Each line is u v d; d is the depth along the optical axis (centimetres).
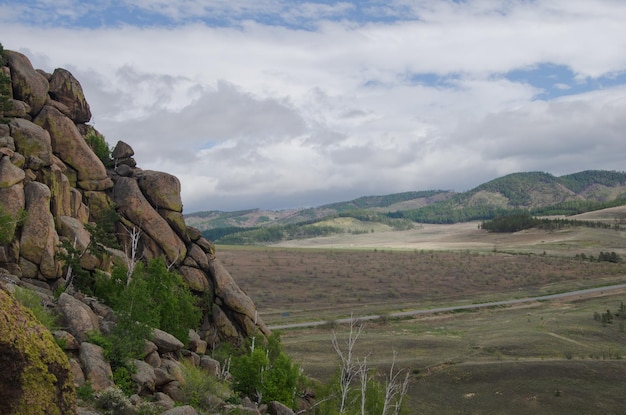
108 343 3747
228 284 7212
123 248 6719
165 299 5484
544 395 8675
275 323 16700
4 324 1947
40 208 5391
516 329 14812
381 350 12450
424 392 9331
